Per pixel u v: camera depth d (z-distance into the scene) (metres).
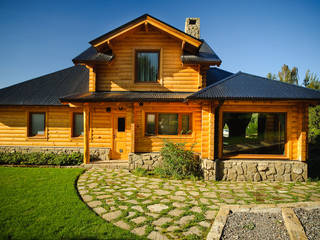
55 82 11.60
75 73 12.59
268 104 7.32
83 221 3.88
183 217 4.25
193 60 8.49
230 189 6.19
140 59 9.48
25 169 8.09
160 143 8.61
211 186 6.49
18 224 3.73
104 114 10.02
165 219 4.15
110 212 4.43
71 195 5.20
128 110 8.52
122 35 9.06
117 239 3.35
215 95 6.66
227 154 7.62
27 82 11.55
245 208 4.54
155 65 9.47
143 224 3.91
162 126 8.85
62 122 10.41
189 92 9.25
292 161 7.19
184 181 7.02
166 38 9.37
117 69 9.37
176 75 9.30
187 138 8.59
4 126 10.50
